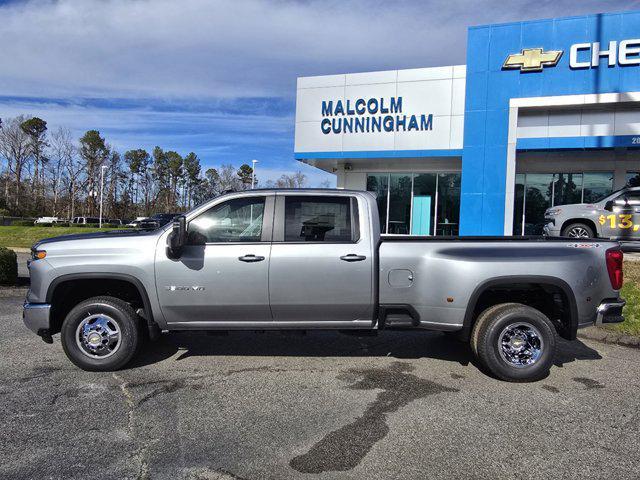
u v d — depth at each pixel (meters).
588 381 4.94
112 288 5.38
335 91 17.94
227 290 4.93
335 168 21.31
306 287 4.94
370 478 3.05
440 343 6.32
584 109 14.91
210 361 5.45
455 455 3.36
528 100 15.07
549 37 14.84
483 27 15.52
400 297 4.99
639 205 11.42
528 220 18.78
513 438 3.63
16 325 7.14
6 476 3.01
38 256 4.96
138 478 3.01
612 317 5.00
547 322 4.85
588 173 18.00
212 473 3.08
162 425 3.79
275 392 4.52
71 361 5.12
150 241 4.98
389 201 20.30
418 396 4.46
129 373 5.01
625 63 14.09
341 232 5.06
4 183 77.31
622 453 3.41
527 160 17.56
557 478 3.07
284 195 5.12
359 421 3.90
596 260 4.99
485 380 4.93
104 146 78.94
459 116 16.55
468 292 4.86
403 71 17.11
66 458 3.25
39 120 77.44
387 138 17.41
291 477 3.05
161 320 5.01
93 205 78.00
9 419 3.87
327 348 6.02
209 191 97.94
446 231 19.61
